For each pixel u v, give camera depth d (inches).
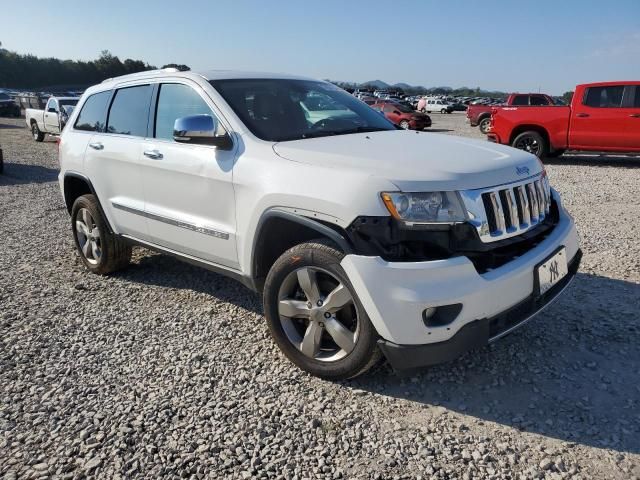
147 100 169.2
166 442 104.7
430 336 105.4
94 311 168.2
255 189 128.0
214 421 110.9
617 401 115.2
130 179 170.9
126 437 106.0
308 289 120.7
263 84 159.5
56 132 749.9
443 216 106.7
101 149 182.1
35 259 223.6
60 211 322.3
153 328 155.3
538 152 522.3
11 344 146.3
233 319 160.1
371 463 98.4
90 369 132.6
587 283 180.2
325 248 115.4
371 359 114.7
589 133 490.9
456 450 101.3
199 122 134.4
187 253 157.9
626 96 471.5
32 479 95.3
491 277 108.0
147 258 220.7
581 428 106.7
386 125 165.6
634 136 471.2
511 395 118.5
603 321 151.9
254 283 136.9
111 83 192.5
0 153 473.4
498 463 97.7
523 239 119.1
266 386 123.3
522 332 146.3
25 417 113.3
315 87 173.6
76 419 112.1
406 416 112.1
